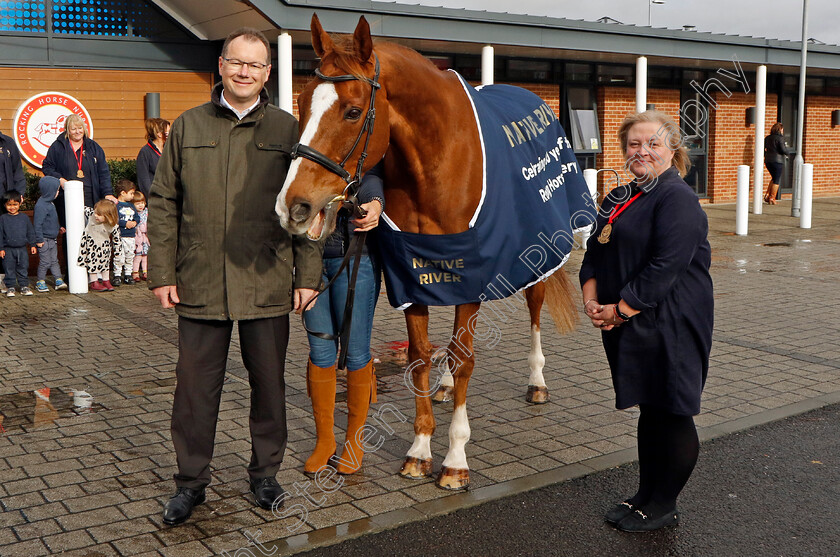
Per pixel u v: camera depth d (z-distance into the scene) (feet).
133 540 10.89
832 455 14.06
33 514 11.62
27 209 32.94
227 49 10.98
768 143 57.67
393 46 11.51
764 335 22.39
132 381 18.19
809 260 35.68
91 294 28.45
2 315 24.99
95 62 37.19
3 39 35.53
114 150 38.11
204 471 11.72
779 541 11.02
